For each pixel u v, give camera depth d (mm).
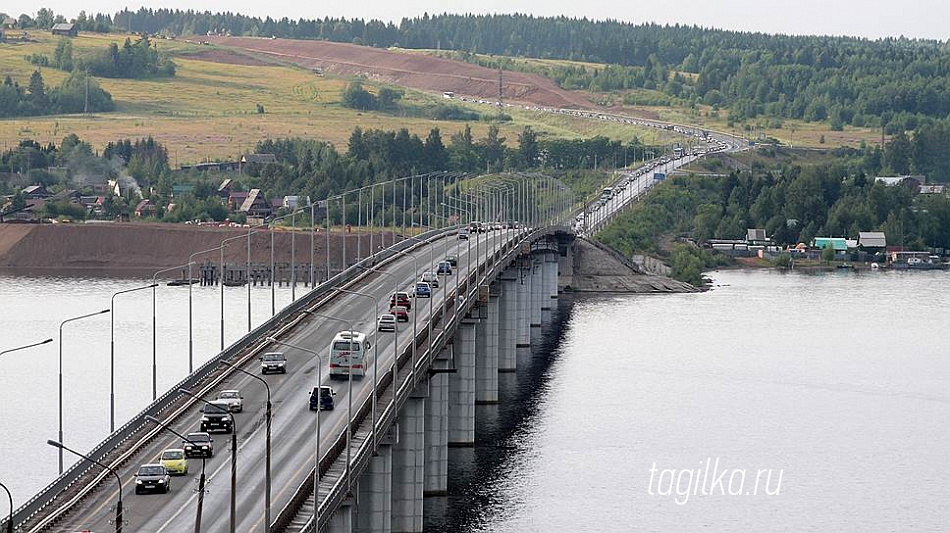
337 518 158750
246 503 155875
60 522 150625
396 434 191375
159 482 161625
